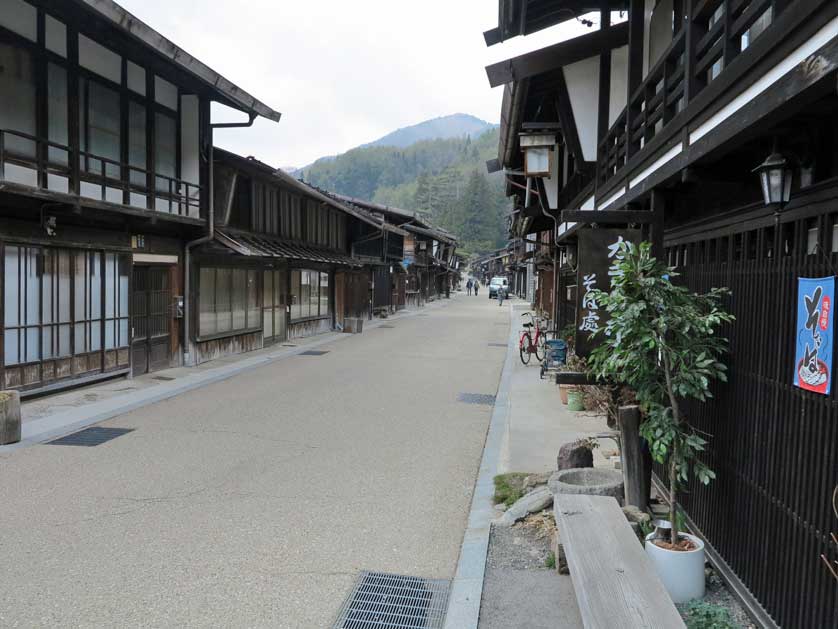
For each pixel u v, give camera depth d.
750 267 4.06
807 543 3.26
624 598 3.21
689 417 5.13
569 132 10.38
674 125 5.14
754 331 3.96
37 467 6.98
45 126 9.32
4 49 8.67
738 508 4.15
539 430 8.74
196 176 13.64
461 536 5.36
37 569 4.57
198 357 14.66
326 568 4.71
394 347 19.50
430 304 48.50
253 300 17.80
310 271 22.72
